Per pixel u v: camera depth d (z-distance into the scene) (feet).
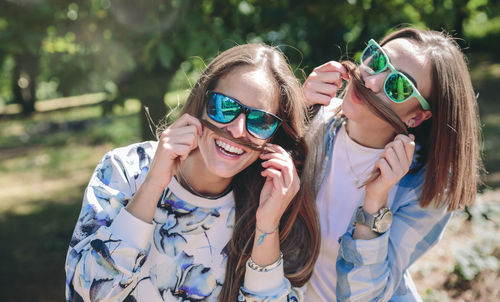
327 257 6.73
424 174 6.47
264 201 5.70
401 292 6.97
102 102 13.61
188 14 11.98
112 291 5.08
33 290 17.83
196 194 5.73
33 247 21.90
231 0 13.75
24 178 35.47
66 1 12.28
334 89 6.55
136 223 5.15
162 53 11.51
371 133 6.46
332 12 14.73
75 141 46.37
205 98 5.50
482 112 38.37
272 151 5.65
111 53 11.96
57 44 12.47
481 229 16.02
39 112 70.74
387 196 5.99
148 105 14.44
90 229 5.43
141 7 11.78
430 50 5.99
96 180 5.76
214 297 5.73
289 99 5.77
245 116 5.30
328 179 6.77
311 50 14.88
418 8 15.10
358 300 6.06
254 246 5.66
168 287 5.61
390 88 5.92
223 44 12.43
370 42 6.14
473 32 66.85
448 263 14.46
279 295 5.62
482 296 13.05
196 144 5.32
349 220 6.62
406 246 6.41
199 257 5.71
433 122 6.11
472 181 6.27
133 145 6.07
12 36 11.65
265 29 14.79
